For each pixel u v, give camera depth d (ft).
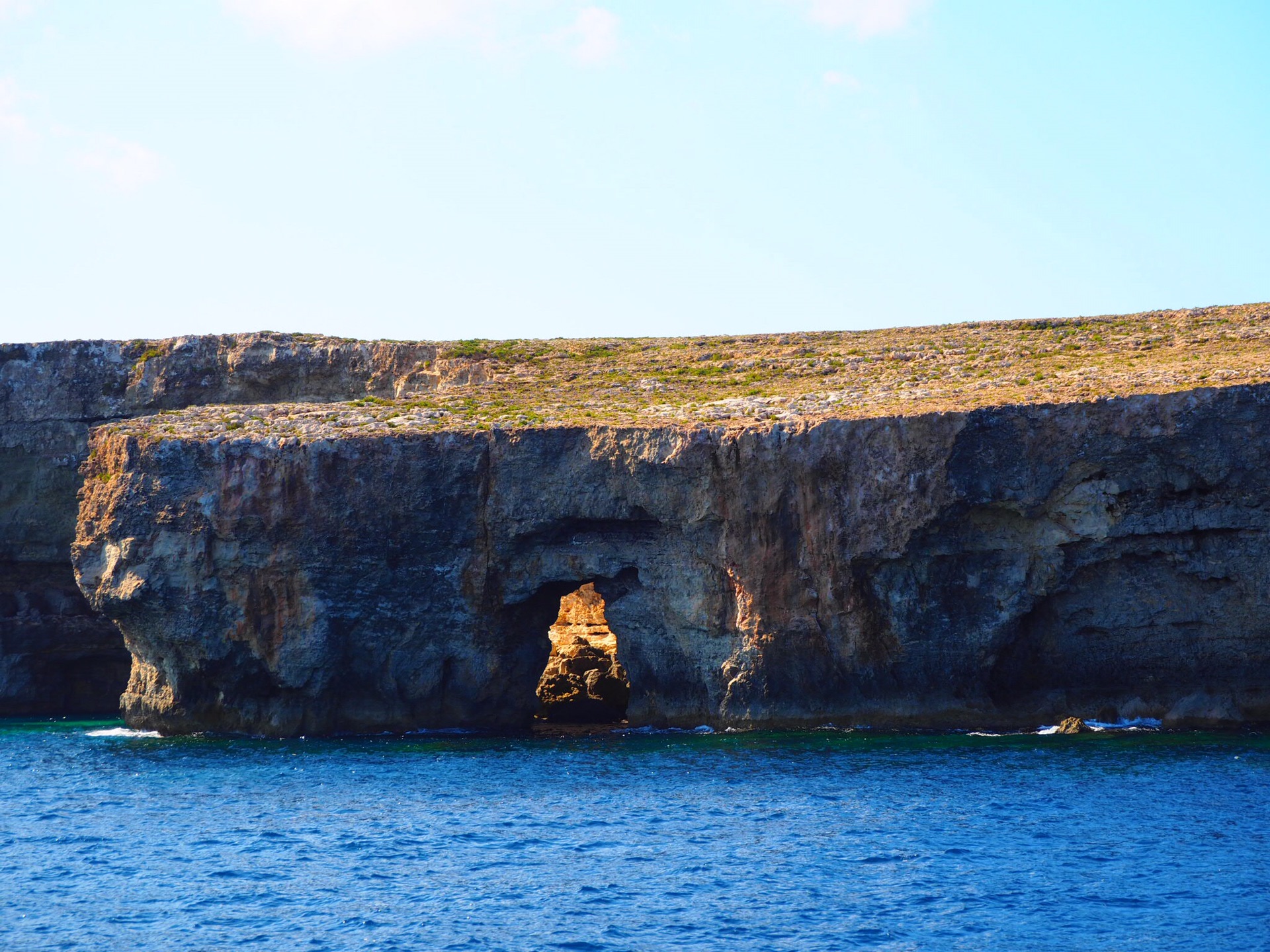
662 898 135.33
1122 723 226.38
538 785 191.62
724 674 237.45
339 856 153.28
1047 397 227.81
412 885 141.49
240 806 181.16
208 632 246.68
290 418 273.75
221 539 245.86
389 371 320.70
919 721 229.86
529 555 247.70
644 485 238.68
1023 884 137.18
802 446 229.25
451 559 246.27
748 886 138.82
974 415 220.43
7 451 322.96
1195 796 171.32
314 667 244.22
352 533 244.42
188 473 248.32
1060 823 159.63
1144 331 313.12
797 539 231.91
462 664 248.93
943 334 339.16
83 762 221.05
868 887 137.59
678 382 303.89
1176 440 212.64
